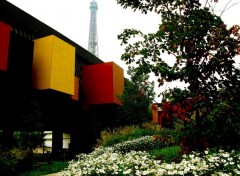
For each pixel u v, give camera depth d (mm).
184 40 3770
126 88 18875
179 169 3973
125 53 4152
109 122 28062
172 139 4070
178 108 3553
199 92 3736
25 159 13305
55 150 21875
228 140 3564
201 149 3812
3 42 17109
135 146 12000
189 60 3852
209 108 3580
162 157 6953
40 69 21094
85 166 5938
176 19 4051
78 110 26406
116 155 6555
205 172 3947
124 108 18734
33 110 17188
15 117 18625
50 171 12445
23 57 20078
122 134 16250
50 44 21344
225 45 3645
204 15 3715
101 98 28031
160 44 4086
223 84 3652
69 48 23609
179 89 3736
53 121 22422
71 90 23000
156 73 3918
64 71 22344
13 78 18906
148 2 4363
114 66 29141
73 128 22938
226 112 3420
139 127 18312
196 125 3641
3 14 20047
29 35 22312
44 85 20531
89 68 29750
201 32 3760
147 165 4773
